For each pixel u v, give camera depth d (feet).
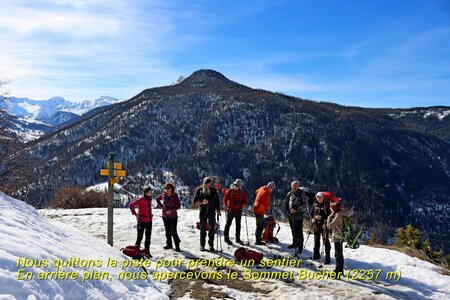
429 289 22.70
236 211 30.55
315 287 21.47
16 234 14.84
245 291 20.54
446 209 533.96
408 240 57.26
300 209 27.86
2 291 10.59
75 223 39.40
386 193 529.04
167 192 28.02
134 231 36.14
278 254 27.84
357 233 23.07
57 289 12.71
